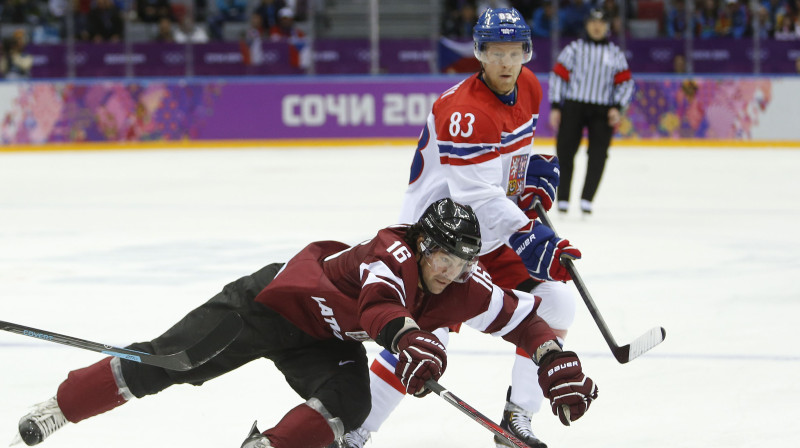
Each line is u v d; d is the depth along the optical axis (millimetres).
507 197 8594
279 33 40594
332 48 40062
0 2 41250
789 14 39375
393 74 40125
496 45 7934
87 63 40062
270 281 7391
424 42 39969
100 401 7223
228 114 38906
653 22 40281
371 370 7738
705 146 37844
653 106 38000
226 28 41688
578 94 21188
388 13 42281
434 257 6809
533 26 39094
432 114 8430
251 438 6684
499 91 8195
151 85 38594
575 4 38906
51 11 41500
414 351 6504
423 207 8625
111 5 40438
